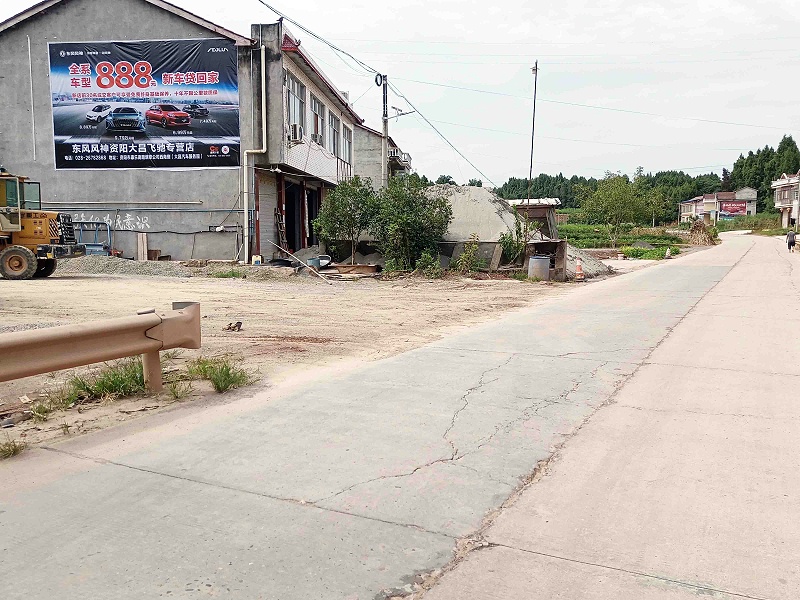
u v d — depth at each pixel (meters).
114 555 3.29
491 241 24.33
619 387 6.71
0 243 18.98
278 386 6.72
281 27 23.28
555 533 3.55
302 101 27.00
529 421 5.53
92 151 24.09
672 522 3.68
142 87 23.78
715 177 146.12
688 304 14.18
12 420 5.46
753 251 45.19
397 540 3.46
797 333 10.00
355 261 25.02
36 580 3.06
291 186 29.70
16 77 24.08
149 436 5.12
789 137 116.56
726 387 6.68
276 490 4.08
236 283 19.06
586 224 85.69
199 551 3.33
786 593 2.99
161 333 6.30
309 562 3.23
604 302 14.95
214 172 23.91
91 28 23.67
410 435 5.14
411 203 23.56
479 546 3.41
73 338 5.40
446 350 8.76
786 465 4.52
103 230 24.11
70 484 4.18
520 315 12.69
